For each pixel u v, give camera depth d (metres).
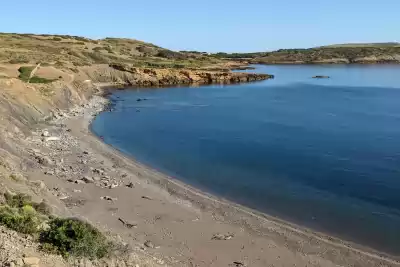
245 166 37.12
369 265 20.81
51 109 55.69
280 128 53.69
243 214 26.48
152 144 45.47
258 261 20.59
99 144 43.09
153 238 22.05
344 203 28.72
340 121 58.09
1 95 47.41
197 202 28.19
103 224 22.61
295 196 30.02
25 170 28.58
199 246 21.67
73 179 29.62
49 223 15.89
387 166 36.59
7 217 14.52
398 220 26.09
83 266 13.67
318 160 38.75
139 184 30.83
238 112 67.56
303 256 21.39
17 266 12.02
